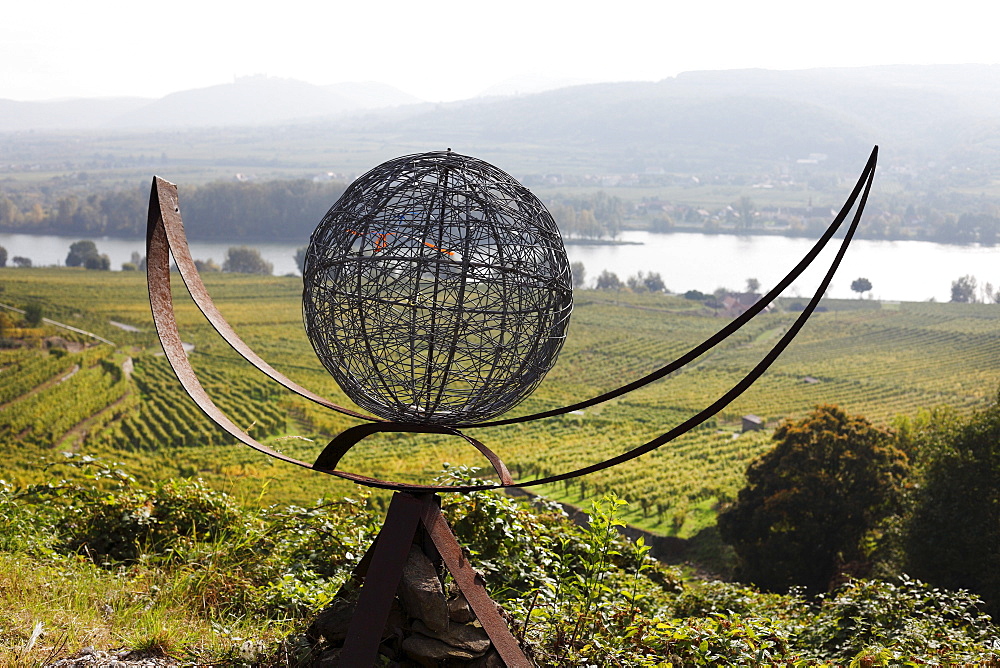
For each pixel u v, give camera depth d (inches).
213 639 164.4
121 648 152.4
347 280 124.7
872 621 240.7
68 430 1704.0
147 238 158.1
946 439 737.0
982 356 2965.1
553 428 1910.7
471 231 119.4
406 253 119.3
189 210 7495.1
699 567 954.1
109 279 4446.4
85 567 199.8
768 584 849.5
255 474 1256.2
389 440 1713.8
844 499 816.9
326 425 1798.7
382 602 126.2
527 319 125.6
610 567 226.7
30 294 3750.0
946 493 710.5
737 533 878.4
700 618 226.2
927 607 260.7
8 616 152.6
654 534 1020.5
